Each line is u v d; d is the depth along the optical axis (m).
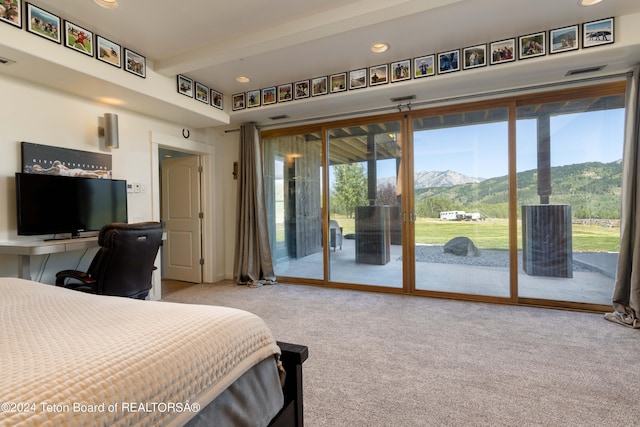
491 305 3.26
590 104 3.00
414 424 1.49
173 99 3.24
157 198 3.71
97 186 2.95
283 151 4.43
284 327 2.71
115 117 3.07
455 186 3.52
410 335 2.51
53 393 0.52
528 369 1.96
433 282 3.62
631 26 2.36
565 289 3.12
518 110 3.26
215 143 4.63
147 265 2.41
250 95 3.88
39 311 0.94
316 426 1.47
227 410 0.80
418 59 3.05
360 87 3.29
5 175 2.44
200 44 2.77
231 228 4.77
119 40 2.68
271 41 2.56
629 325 2.61
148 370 0.64
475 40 2.75
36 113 2.62
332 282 4.11
